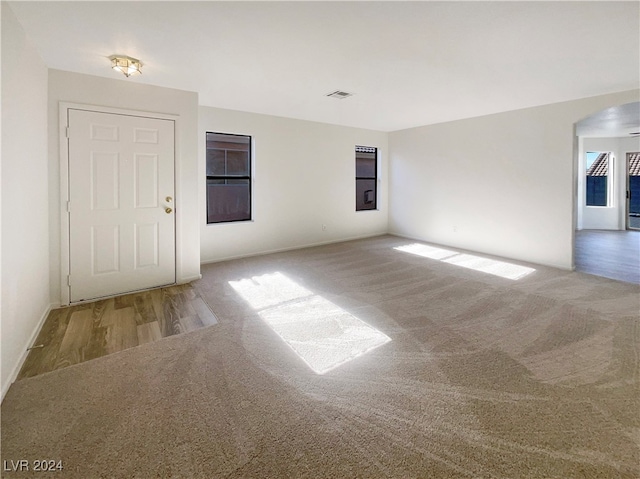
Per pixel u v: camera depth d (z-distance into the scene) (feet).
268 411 5.75
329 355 7.63
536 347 7.91
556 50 8.97
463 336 8.51
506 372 6.88
